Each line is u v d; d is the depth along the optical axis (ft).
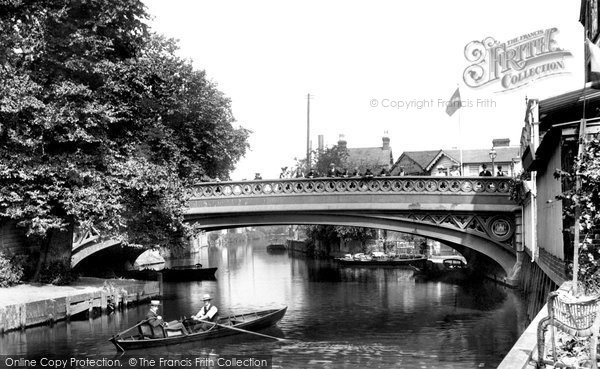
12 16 67.56
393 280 114.83
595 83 34.47
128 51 76.89
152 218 79.71
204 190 90.12
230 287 105.40
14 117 64.34
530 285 71.77
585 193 32.96
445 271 115.03
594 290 32.60
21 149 66.39
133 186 70.38
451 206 84.02
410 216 86.48
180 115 96.37
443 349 52.54
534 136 57.72
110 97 71.41
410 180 85.10
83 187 68.74
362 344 54.90
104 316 69.87
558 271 46.39
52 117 63.62
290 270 146.10
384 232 175.01
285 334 59.67
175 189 77.71
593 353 21.12
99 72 67.82
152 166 74.43
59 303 63.41
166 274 118.93
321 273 134.21
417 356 50.06
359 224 88.22
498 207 83.10
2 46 64.54
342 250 186.09
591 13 66.54
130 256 119.24
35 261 79.00
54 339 56.18
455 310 73.92
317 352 51.72
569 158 43.70
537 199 66.28
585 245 33.40
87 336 57.62
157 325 53.57
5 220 74.49
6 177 65.21
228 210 89.40
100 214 69.51
